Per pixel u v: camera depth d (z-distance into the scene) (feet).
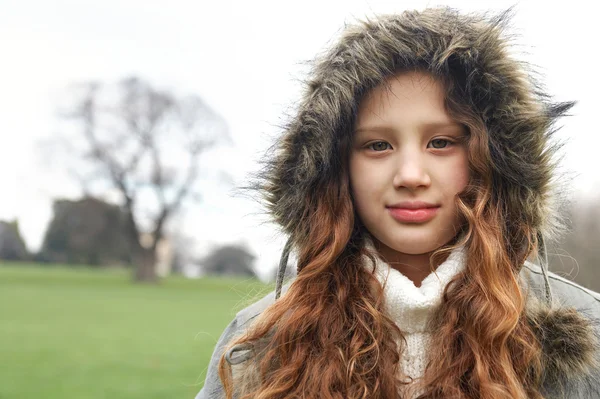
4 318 47.80
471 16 3.94
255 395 3.90
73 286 100.12
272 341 4.02
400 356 3.86
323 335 3.85
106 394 20.88
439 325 3.79
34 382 22.99
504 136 3.76
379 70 3.74
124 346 33.35
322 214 4.02
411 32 3.77
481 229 3.68
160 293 93.25
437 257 3.97
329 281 4.00
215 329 41.93
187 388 22.08
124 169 124.47
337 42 4.06
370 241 4.05
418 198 3.72
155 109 123.95
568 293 4.06
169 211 127.13
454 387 3.53
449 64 3.77
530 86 3.85
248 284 5.36
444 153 3.76
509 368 3.53
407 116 3.72
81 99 122.42
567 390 3.64
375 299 3.90
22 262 144.46
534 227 3.83
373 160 3.84
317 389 3.70
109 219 130.21
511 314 3.58
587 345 3.62
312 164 3.95
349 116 3.86
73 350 31.63
